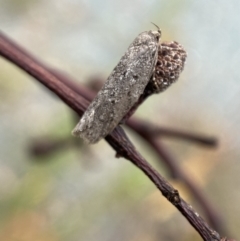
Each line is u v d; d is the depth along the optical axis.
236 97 0.20
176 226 0.17
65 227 0.16
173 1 0.20
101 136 0.08
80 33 0.21
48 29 0.21
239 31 0.21
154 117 0.19
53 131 0.17
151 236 0.17
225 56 0.21
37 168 0.17
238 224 0.17
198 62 0.20
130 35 0.21
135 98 0.07
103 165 0.18
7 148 0.18
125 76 0.07
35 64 0.09
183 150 0.18
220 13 0.21
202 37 0.21
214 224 0.11
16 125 0.18
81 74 0.20
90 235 0.17
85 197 0.17
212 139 0.11
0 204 0.16
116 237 0.17
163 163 0.11
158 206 0.17
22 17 0.21
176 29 0.20
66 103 0.08
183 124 0.19
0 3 0.21
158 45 0.07
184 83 0.20
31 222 0.16
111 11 0.21
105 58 0.20
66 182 0.17
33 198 0.17
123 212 0.17
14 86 0.19
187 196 0.12
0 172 0.17
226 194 0.18
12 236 0.16
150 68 0.07
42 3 0.21
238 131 0.19
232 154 0.18
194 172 0.18
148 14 0.21
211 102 0.20
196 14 0.21
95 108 0.07
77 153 0.17
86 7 0.21
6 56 0.09
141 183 0.17
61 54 0.20
